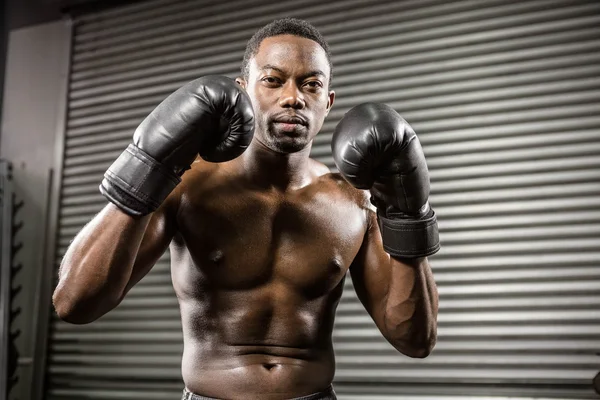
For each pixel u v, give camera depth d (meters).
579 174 3.45
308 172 1.62
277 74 1.44
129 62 4.68
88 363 4.32
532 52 3.64
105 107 4.68
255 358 1.48
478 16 3.79
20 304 4.55
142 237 1.35
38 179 4.73
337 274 1.55
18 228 4.61
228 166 1.57
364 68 4.00
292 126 1.41
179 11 4.60
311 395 1.49
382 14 4.02
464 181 3.66
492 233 3.56
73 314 1.32
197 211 1.49
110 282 1.30
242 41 4.37
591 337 3.30
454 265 3.60
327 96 1.50
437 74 3.82
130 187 1.29
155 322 4.19
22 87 4.94
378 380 3.65
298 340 1.51
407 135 1.34
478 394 3.46
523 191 3.54
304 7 4.23
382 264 1.62
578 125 3.49
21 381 4.41
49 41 4.95
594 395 3.25
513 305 3.46
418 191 1.38
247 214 1.50
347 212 1.61
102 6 4.83
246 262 1.49
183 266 1.53
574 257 3.39
